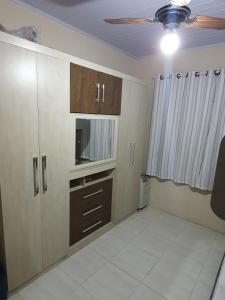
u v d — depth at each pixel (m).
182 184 2.89
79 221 2.13
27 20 1.82
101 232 2.45
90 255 2.08
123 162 2.60
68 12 1.92
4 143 1.34
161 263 2.01
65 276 1.79
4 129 1.32
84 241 2.21
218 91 2.38
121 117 2.40
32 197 1.57
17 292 1.61
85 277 1.79
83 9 1.86
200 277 1.84
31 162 1.52
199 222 2.79
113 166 2.44
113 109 2.24
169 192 3.04
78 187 2.05
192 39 2.34
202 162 2.59
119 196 2.64
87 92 1.88
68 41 2.20
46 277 1.77
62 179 1.80
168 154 2.88
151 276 1.83
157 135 2.95
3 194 1.39
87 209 2.21
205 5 1.68
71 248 2.05
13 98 1.34
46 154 1.62
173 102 2.74
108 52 2.70
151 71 3.06
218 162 1.62
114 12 1.90
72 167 1.89
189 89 2.58
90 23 2.13
